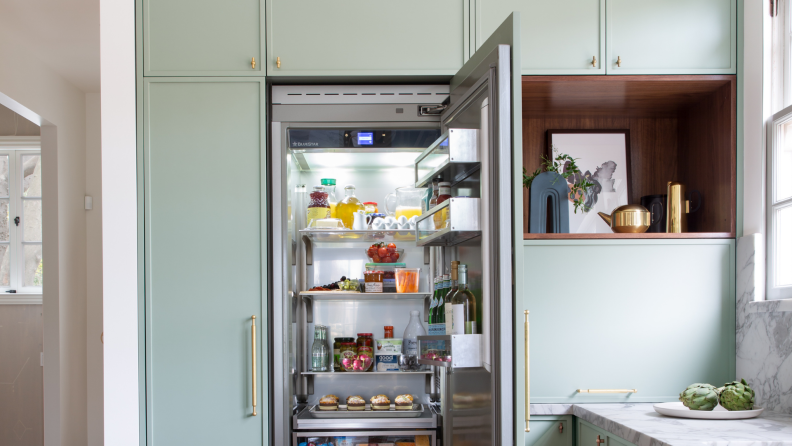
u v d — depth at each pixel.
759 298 2.00
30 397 4.05
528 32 2.13
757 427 1.59
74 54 3.39
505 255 1.48
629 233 2.11
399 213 2.32
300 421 2.15
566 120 2.52
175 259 2.07
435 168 1.86
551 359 2.07
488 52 1.67
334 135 2.21
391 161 2.43
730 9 2.15
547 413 2.03
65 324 3.72
